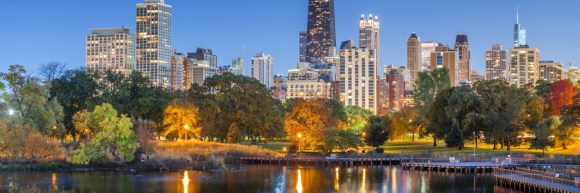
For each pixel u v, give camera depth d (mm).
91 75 171750
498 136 157875
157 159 124750
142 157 125125
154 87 180500
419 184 107625
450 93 166750
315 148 156625
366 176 119375
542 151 152375
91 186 101500
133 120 134375
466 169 124688
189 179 111812
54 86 163875
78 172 118312
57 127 137375
